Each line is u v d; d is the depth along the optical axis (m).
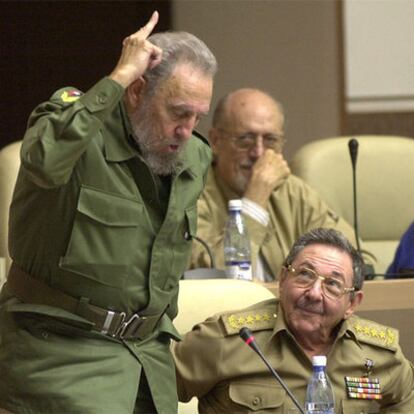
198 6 23.67
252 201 15.86
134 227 9.67
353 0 23.17
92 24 24.09
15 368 9.66
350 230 16.62
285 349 11.41
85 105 9.09
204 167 10.41
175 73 9.58
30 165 9.03
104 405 9.55
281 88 23.44
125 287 9.71
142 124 9.62
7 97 24.08
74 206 9.47
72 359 9.63
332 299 11.41
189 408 11.97
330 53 23.25
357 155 17.58
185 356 11.44
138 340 9.99
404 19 23.08
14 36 24.00
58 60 24.09
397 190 17.94
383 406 12.01
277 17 23.47
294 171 17.69
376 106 23.22
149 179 9.73
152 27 9.51
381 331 11.84
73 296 9.62
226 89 23.50
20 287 9.71
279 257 15.96
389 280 13.58
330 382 11.36
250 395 11.33
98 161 9.52
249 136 16.16
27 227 9.59
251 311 11.59
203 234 15.73
